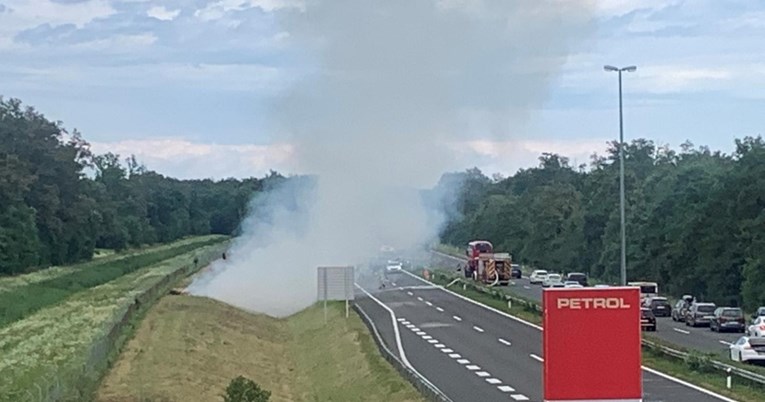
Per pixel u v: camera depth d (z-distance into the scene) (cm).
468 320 7725
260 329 8069
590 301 2841
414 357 5644
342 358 5950
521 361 5459
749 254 9494
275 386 5512
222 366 5791
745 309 9262
